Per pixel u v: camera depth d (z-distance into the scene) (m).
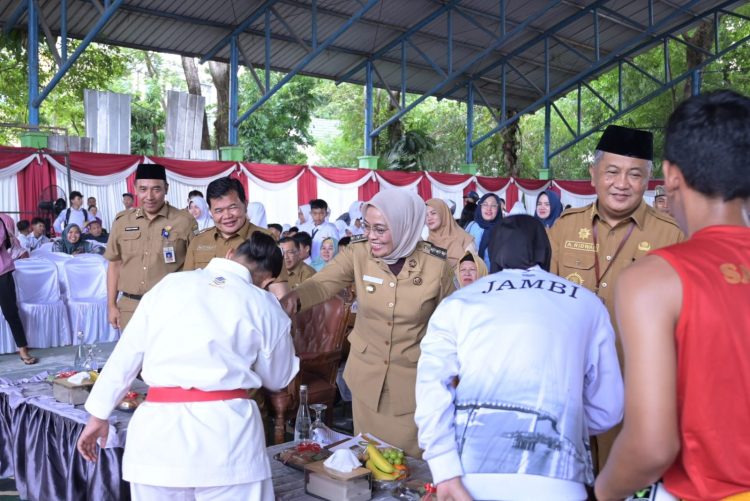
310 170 14.12
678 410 1.09
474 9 14.88
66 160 10.45
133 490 2.03
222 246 3.51
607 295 2.52
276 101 20.34
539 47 17.31
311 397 4.11
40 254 7.48
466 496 1.46
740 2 17.25
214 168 12.59
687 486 1.13
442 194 16.77
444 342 1.59
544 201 5.43
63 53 10.50
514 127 20.89
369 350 2.73
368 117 15.90
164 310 2.08
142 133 20.42
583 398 1.60
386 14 14.29
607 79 24.11
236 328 2.07
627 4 15.98
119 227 4.06
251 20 13.01
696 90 20.27
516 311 1.53
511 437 1.46
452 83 18.20
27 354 6.20
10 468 3.48
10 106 15.98
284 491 2.30
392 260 2.65
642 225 2.51
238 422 2.03
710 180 1.11
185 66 17.28
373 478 2.31
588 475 1.51
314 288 2.75
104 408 2.16
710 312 1.06
